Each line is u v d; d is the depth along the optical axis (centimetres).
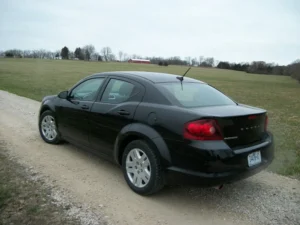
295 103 1953
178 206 359
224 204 369
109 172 452
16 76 3106
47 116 573
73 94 521
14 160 478
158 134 353
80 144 492
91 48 14162
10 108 964
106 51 14175
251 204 371
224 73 8331
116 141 405
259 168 363
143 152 370
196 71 8269
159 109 364
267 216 344
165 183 358
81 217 321
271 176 468
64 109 516
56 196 364
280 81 6059
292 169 500
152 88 392
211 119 326
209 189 410
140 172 379
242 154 337
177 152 336
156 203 364
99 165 480
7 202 340
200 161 321
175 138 338
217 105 395
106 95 448
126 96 415
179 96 385
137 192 382
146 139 361
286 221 334
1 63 6900
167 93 381
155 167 354
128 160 394
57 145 571
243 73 9269
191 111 341
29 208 330
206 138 323
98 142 443
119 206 351
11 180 399
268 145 386
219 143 325
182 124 335
